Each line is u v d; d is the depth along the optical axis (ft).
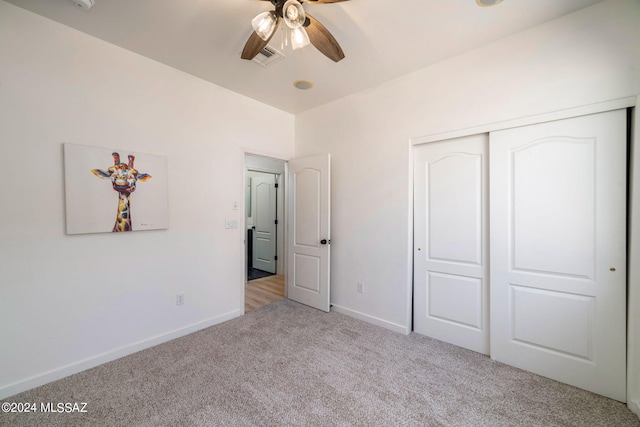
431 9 5.97
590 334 6.12
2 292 5.87
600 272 5.98
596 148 6.01
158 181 8.18
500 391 6.13
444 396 5.96
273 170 17.04
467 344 7.99
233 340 8.48
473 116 7.59
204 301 9.38
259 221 18.37
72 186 6.65
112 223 7.29
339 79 9.18
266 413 5.44
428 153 8.68
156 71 8.14
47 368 6.37
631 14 5.58
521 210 6.92
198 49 7.53
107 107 7.23
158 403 5.71
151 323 8.12
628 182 5.76
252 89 9.97
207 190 9.43
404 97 8.93
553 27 6.39
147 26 6.58
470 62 7.61
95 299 7.09
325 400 5.82
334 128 10.96
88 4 5.59
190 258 9.00
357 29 6.63
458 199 8.11
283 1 5.21
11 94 5.93
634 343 5.52
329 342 8.36
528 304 6.87
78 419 5.27
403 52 7.62
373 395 5.98
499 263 7.25
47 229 6.37
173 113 8.54
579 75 6.12
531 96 6.71
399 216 9.09
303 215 11.74
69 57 6.63
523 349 6.95
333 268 11.02
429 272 8.75
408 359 7.41
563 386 6.30
